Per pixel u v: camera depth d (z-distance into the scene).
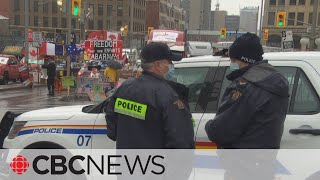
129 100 3.17
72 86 19.95
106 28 113.88
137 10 120.38
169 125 3.06
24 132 4.84
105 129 4.40
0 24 71.50
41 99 19.31
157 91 3.11
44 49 28.45
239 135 3.06
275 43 88.62
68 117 4.62
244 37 3.16
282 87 3.05
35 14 107.88
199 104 4.24
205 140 4.02
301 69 3.93
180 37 28.22
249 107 3.01
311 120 3.75
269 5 88.44
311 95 3.84
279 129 3.07
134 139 3.13
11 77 27.77
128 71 20.88
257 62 3.16
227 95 3.16
